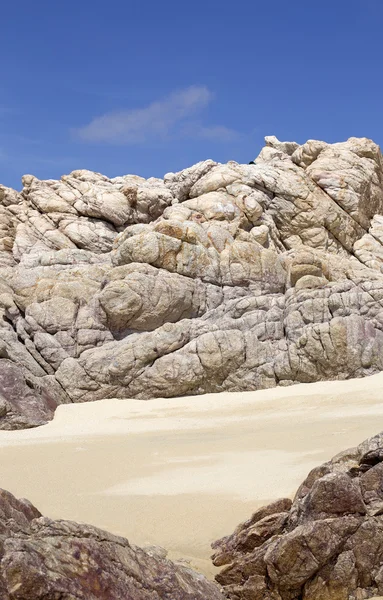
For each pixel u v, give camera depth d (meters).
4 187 36.06
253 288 28.92
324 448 14.47
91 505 12.30
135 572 8.06
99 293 27.06
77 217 34.47
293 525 9.76
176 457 15.51
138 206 34.94
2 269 29.44
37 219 34.44
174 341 26.19
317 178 35.72
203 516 11.31
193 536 10.76
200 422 21.11
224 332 26.31
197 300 27.83
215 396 24.88
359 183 35.88
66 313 26.77
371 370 25.52
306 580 8.95
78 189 35.50
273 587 9.19
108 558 7.96
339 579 8.82
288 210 34.59
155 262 27.81
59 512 12.05
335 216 34.78
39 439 19.30
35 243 33.38
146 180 39.34
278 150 39.28
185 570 8.70
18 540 7.53
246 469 13.62
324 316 26.66
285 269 30.09
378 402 20.77
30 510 9.86
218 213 32.03
